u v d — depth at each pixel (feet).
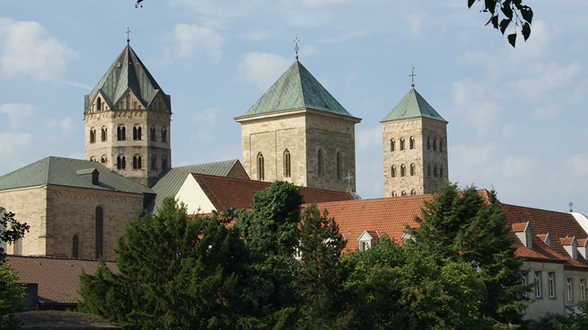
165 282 217.56
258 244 239.30
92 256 488.85
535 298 305.12
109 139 563.07
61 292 265.95
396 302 223.30
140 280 216.74
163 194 537.24
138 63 583.58
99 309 213.87
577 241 356.38
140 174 560.61
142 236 223.92
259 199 242.78
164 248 221.46
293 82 528.63
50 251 467.11
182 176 547.49
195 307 204.44
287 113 513.86
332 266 221.46
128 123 563.48
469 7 80.53
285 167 517.55
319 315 213.87
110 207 500.74
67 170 496.64
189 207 362.53
